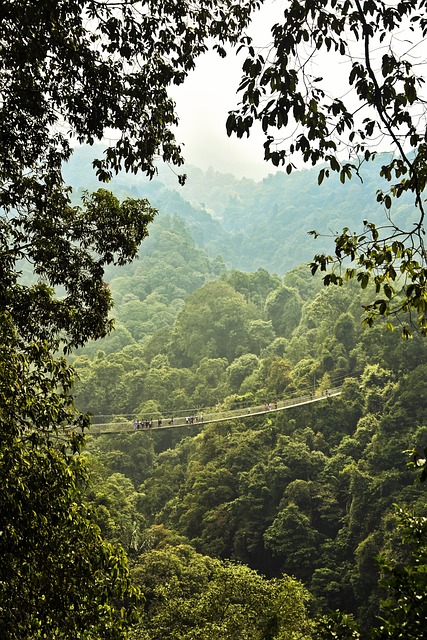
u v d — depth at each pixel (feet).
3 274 27.63
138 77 27.50
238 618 70.74
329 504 144.15
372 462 138.82
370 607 112.27
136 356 327.47
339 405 171.53
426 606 17.35
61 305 29.60
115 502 141.08
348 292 236.22
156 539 147.54
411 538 20.81
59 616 25.30
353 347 208.54
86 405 267.18
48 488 24.41
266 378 217.77
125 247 31.04
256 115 18.85
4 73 26.61
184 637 71.00
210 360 270.26
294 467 156.04
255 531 145.38
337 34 18.44
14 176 28.27
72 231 30.53
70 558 25.26
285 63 17.85
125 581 26.84
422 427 131.64
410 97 18.66
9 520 22.68
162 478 190.19
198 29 27.12
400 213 584.81
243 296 327.88
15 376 23.71
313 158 19.58
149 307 430.20
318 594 123.24
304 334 257.34
